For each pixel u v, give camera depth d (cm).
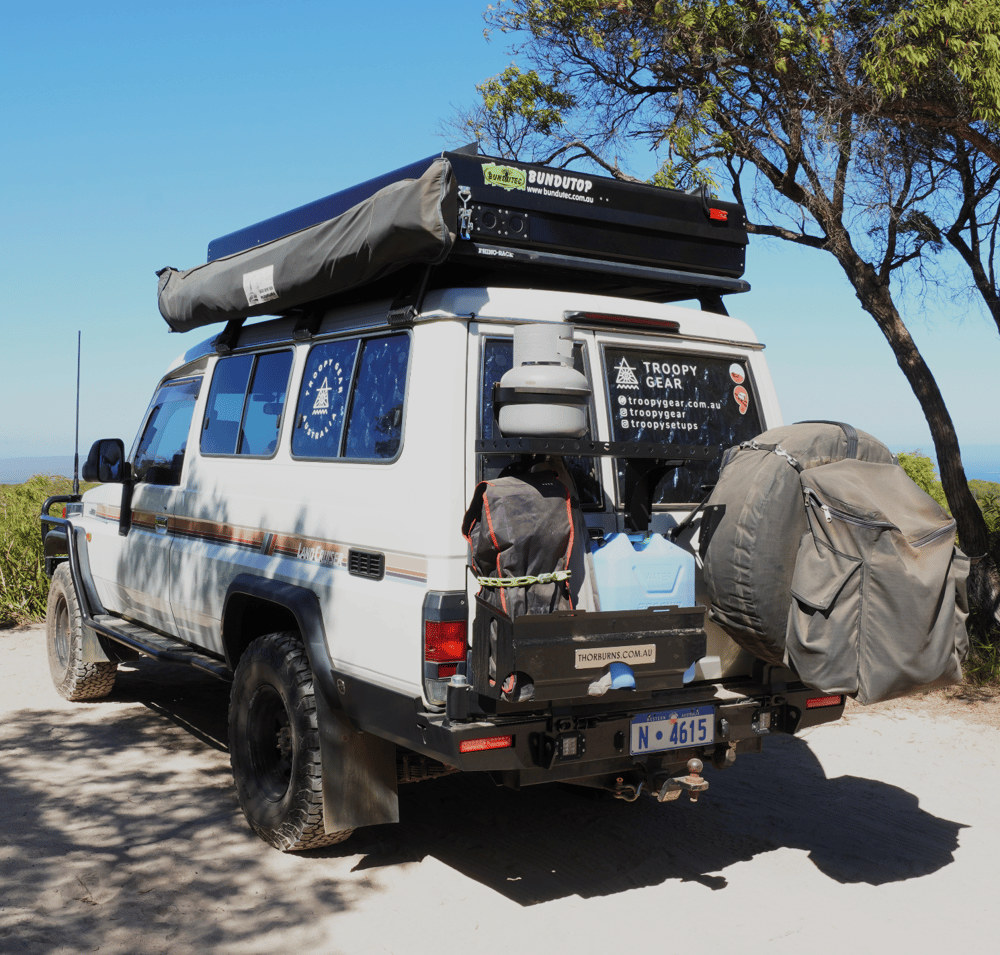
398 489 382
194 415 575
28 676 787
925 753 613
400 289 404
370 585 392
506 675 323
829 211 868
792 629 360
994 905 402
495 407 361
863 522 351
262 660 443
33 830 459
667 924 380
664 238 468
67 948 351
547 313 399
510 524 329
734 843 466
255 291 474
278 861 430
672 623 349
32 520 1082
